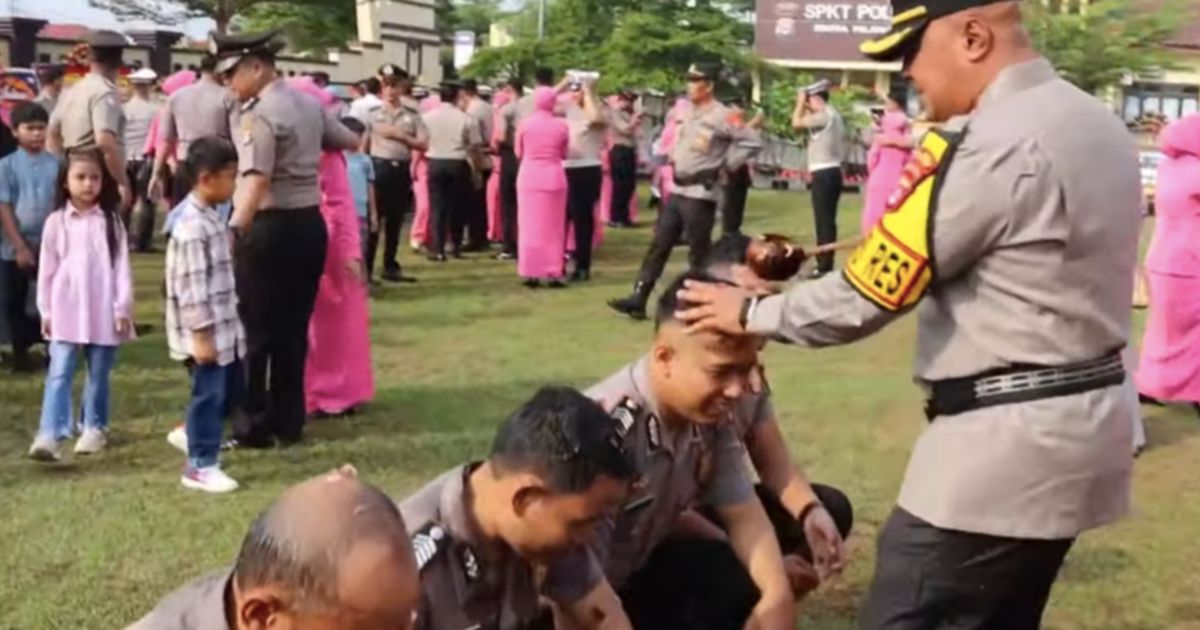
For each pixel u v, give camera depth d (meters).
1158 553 5.73
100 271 6.54
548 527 2.63
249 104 6.43
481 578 2.72
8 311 8.32
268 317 6.65
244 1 33.12
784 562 3.73
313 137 6.60
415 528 2.69
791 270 3.36
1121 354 3.20
